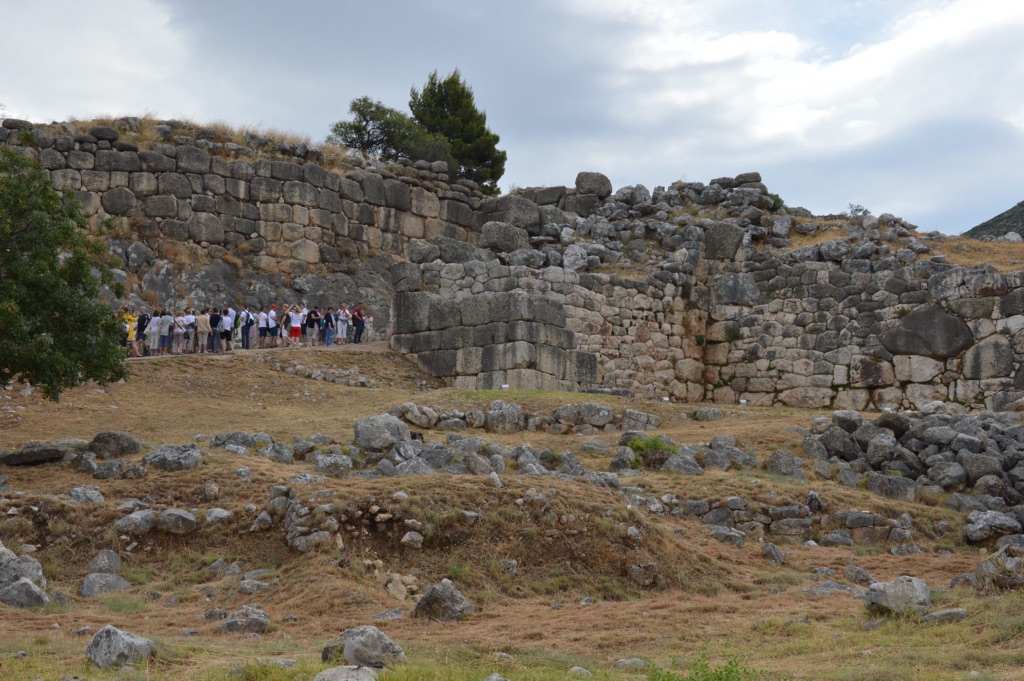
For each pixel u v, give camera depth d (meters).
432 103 56.97
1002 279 27.05
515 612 12.36
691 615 12.21
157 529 13.83
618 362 28.36
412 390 26.27
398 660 9.30
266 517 13.95
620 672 9.57
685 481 18.08
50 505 13.98
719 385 30.62
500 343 26.09
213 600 12.47
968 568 15.38
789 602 13.03
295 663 9.26
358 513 13.96
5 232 17.53
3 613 11.37
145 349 28.70
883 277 28.88
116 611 11.91
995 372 26.77
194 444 15.88
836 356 29.08
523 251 30.56
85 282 18.16
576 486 15.59
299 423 20.44
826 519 17.28
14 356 16.97
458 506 14.39
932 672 9.02
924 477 18.77
